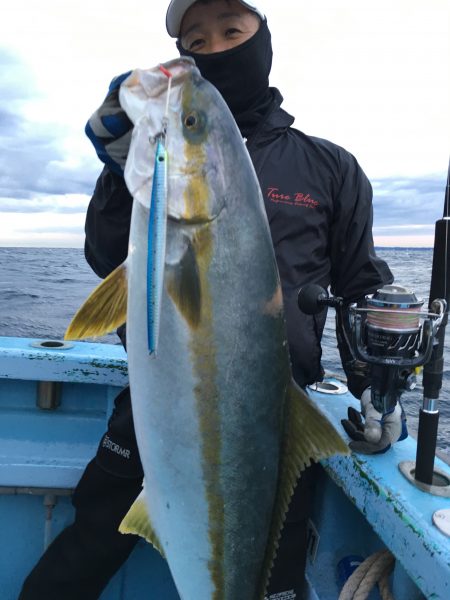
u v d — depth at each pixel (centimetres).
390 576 65
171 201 44
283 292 67
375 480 59
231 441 46
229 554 48
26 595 71
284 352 49
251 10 67
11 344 96
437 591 47
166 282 45
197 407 46
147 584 82
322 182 71
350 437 69
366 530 76
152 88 45
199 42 69
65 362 89
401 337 56
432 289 59
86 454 86
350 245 73
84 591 71
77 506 72
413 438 72
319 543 75
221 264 45
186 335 45
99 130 47
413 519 52
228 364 45
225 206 45
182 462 46
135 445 68
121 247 62
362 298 73
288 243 68
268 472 49
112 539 69
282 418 50
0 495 82
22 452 85
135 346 46
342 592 63
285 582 68
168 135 44
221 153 45
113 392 93
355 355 60
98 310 46
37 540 83
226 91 69
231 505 48
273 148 70
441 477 61
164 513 48
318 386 89
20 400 96
